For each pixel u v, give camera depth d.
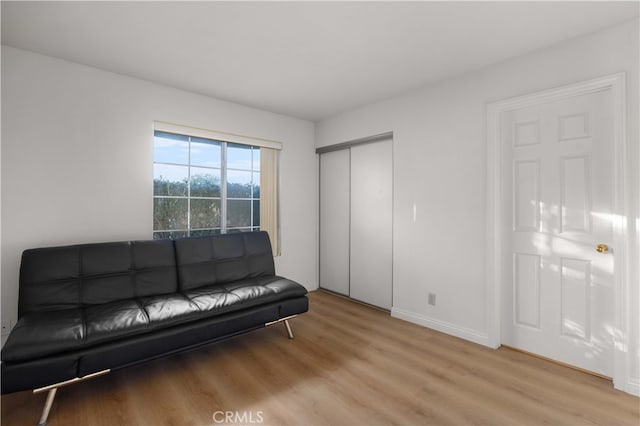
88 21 2.03
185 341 2.18
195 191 3.43
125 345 1.93
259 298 2.63
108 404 1.86
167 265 2.81
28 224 2.43
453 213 2.87
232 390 2.02
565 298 2.31
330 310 3.61
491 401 1.90
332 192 4.27
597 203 2.16
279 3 1.84
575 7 1.85
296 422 1.72
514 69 2.50
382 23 2.04
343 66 2.67
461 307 2.82
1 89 2.32
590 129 2.18
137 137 2.94
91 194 2.70
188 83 3.05
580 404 1.86
